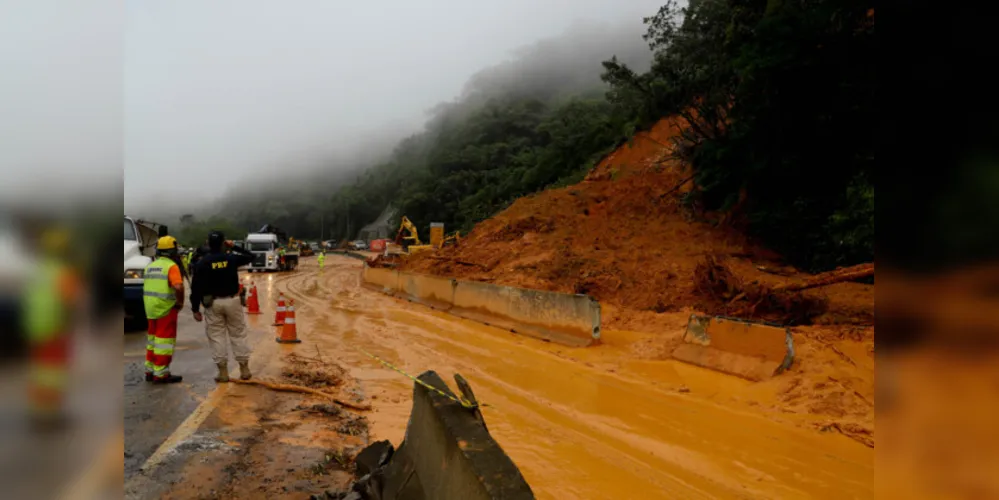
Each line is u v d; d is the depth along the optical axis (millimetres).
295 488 4105
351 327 13117
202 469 4340
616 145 35906
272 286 27594
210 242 7246
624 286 15586
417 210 100375
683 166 24984
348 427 5648
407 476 3342
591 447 5332
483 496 2340
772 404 6609
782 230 17875
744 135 19312
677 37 26656
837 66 16188
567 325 10945
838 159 17641
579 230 22312
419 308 17594
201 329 11945
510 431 5785
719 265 13062
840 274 10414
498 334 12125
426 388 3457
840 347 8172
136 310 10172
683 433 5738
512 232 23781
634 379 7969
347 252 95375
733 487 4473
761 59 16828
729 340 8266
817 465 4898
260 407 6152
